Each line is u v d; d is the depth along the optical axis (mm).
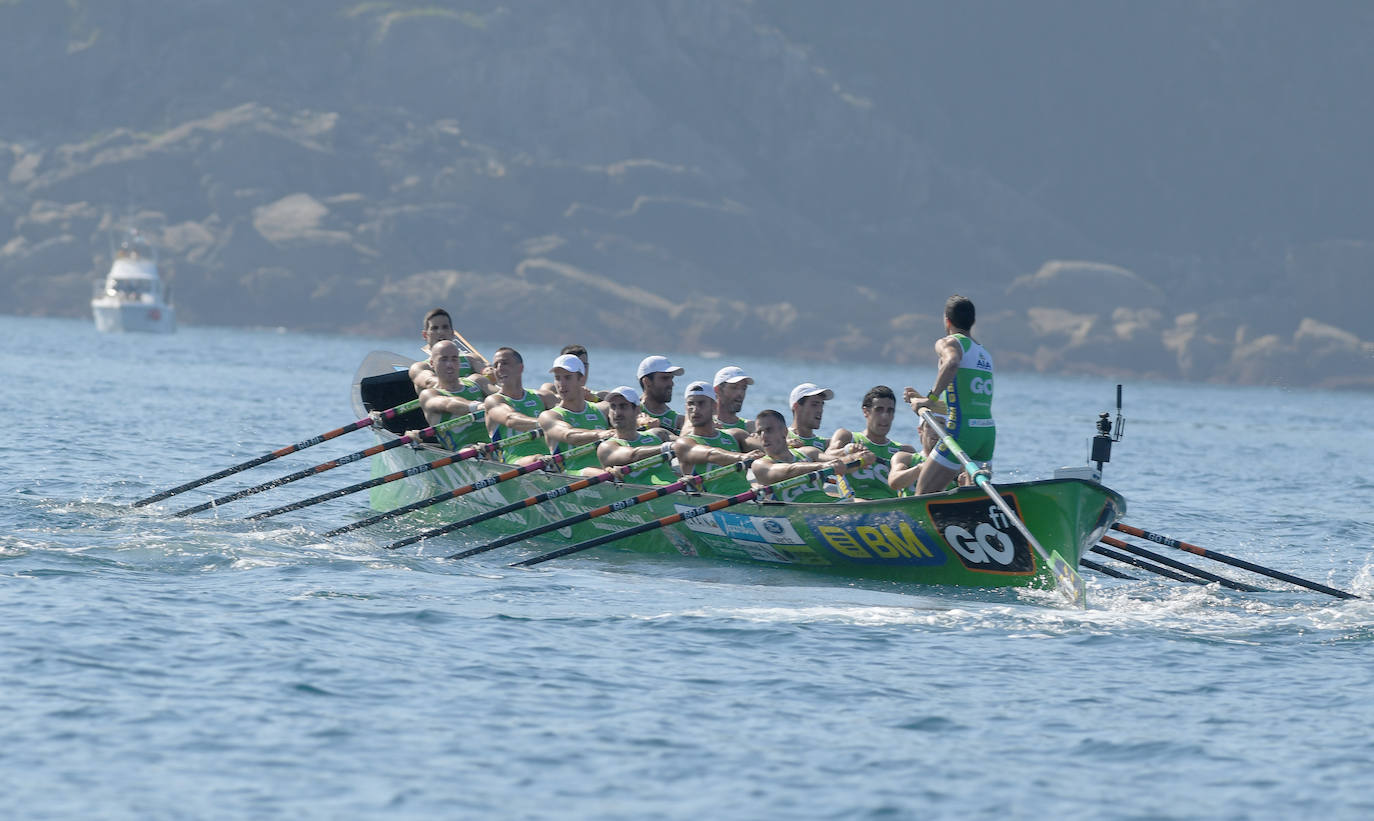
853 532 53750
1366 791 31984
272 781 31031
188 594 46969
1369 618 49562
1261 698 38938
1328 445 187125
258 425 126375
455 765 32250
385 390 76875
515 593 50125
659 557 59469
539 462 60969
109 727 33750
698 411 58188
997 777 32469
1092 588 55625
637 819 29641
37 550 53031
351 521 68750
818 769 32688
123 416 126812
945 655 42781
